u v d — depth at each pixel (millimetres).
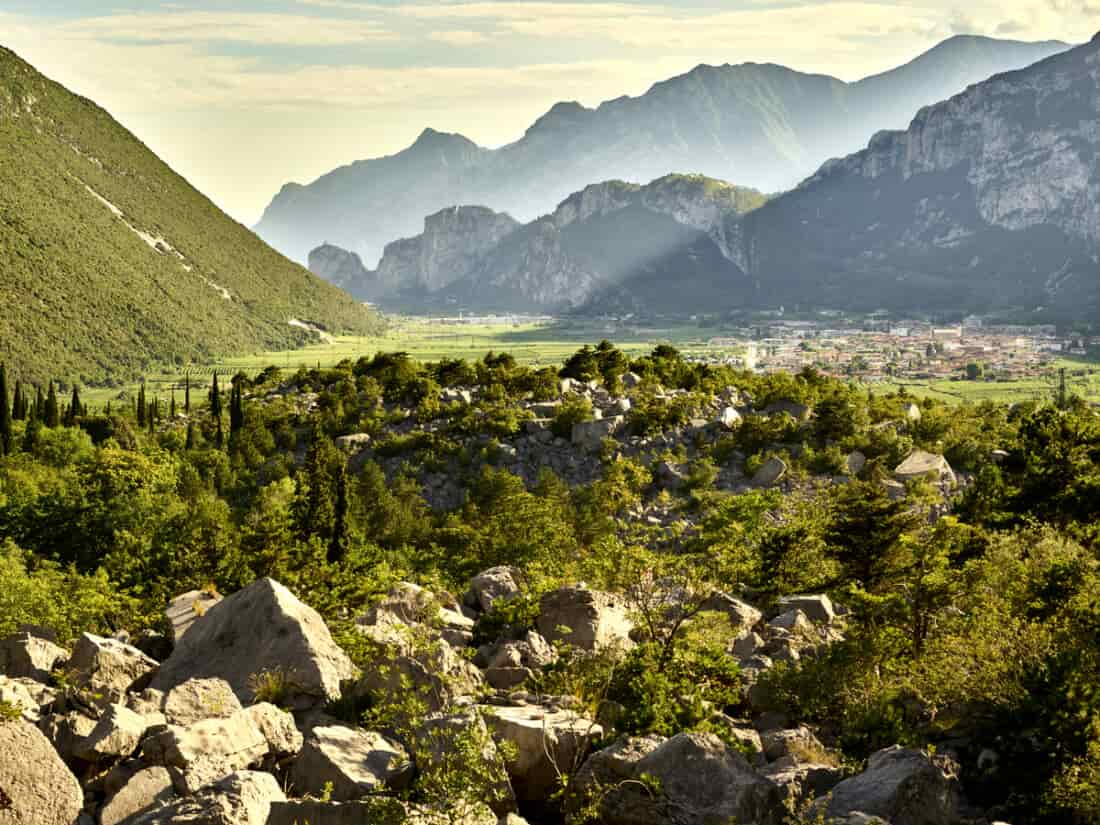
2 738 17531
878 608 35562
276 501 90625
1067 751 22391
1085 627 29203
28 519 88125
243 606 26672
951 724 26172
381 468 104438
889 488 82125
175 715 21719
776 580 49500
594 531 77250
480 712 20438
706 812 17406
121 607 46156
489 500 91125
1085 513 54094
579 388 121500
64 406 183500
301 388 136250
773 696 29750
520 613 33406
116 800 17609
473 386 127312
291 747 20438
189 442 128750
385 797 16812
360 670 25672
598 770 18828
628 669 27031
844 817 17672
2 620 45094
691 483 89938
